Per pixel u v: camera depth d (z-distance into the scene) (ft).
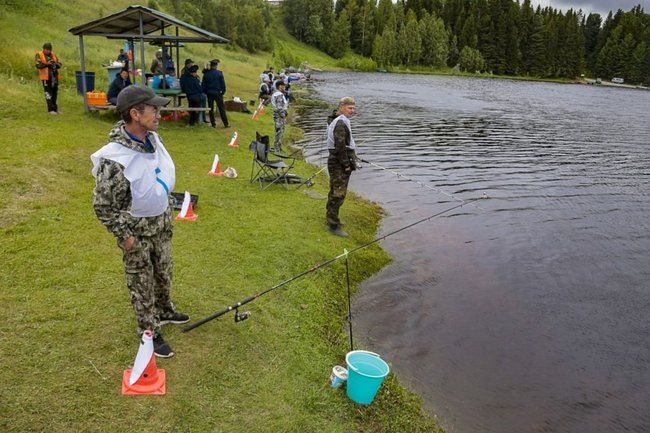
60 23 97.45
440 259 28.45
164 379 13.71
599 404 17.69
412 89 169.17
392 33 318.45
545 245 32.07
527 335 21.62
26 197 25.40
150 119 12.28
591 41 423.23
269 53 231.91
